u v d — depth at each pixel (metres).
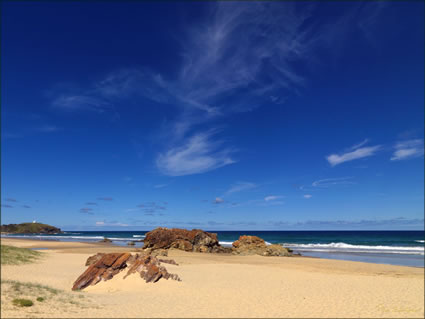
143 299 16.53
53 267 27.88
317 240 105.69
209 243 56.25
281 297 17.28
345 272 29.72
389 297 17.23
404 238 110.81
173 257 43.56
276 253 51.22
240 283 22.05
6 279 18.73
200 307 14.82
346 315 13.51
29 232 192.25
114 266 21.91
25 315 12.16
